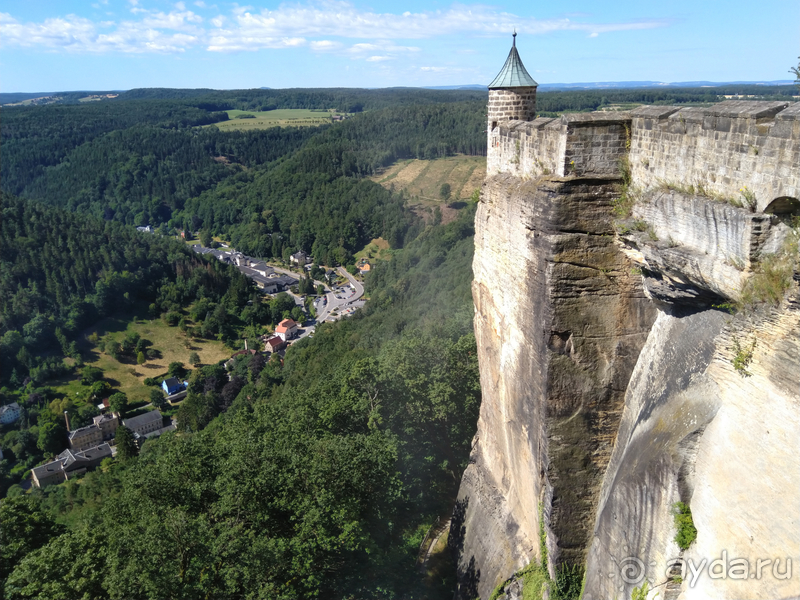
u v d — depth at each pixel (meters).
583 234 12.14
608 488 12.58
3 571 21.03
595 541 12.42
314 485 20.67
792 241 7.90
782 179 7.83
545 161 13.30
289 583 18.69
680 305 10.91
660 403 10.78
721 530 8.99
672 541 9.91
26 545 22.30
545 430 13.17
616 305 12.44
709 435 9.24
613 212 11.99
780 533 7.94
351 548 19.08
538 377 13.45
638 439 11.22
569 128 11.72
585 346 12.64
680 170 10.08
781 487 7.91
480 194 18.69
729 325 8.97
